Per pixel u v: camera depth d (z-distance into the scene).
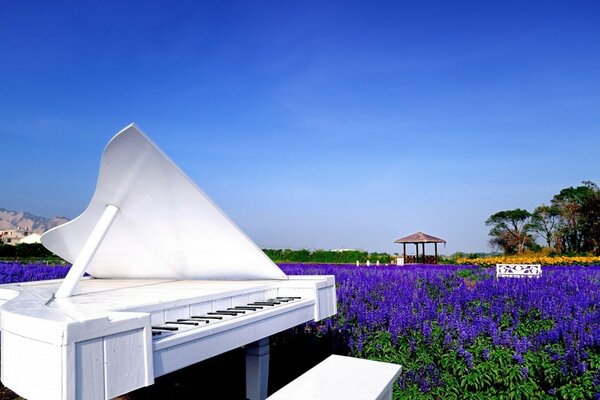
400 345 6.47
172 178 4.86
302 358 7.62
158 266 6.68
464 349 5.88
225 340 3.73
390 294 9.98
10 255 34.44
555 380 5.51
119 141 4.48
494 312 8.02
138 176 4.93
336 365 2.82
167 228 5.71
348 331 7.40
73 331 2.41
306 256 38.88
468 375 5.57
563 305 8.34
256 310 4.46
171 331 3.39
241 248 5.70
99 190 5.24
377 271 17.92
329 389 2.36
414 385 5.59
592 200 49.88
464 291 9.94
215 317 3.99
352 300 9.70
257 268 6.04
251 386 5.05
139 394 6.59
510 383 5.40
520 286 10.51
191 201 5.14
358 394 2.28
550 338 6.21
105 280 7.14
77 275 4.65
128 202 5.38
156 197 5.21
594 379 5.12
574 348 5.68
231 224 5.32
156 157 4.62
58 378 2.38
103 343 2.57
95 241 5.04
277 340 8.11
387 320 7.59
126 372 2.70
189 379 7.19
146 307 3.71
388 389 2.56
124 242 6.21
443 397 5.50
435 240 36.50
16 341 2.76
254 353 5.05
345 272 17.78
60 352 2.38
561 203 55.00
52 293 4.80
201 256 6.13
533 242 60.28
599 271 17.23
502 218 61.88
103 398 2.55
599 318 6.93
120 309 3.44
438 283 13.70
